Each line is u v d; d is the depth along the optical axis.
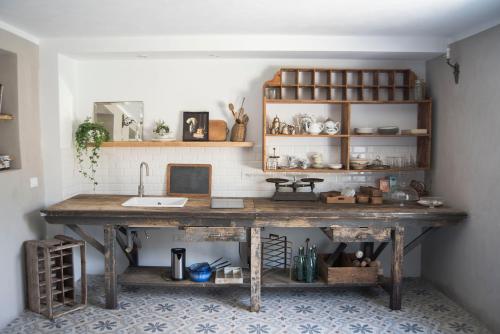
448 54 3.69
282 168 4.14
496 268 3.18
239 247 4.33
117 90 4.28
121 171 4.35
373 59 4.21
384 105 4.29
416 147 4.35
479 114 3.39
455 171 3.75
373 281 3.73
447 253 3.91
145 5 2.90
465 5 2.88
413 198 3.99
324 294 3.98
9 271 3.36
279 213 3.47
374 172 4.33
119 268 4.43
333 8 2.96
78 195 4.26
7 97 3.51
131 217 3.51
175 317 3.46
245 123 4.19
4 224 3.30
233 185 4.33
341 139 4.27
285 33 3.70
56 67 3.86
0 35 3.27
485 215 3.32
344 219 3.52
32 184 3.72
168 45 3.80
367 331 3.23
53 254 3.60
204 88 4.26
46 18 3.21
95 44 3.83
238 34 3.74
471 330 3.25
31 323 3.33
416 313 3.55
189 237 3.52
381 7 2.94
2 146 3.53
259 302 3.58
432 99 4.15
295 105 4.25
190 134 4.20
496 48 3.18
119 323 3.34
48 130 3.91
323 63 4.22
